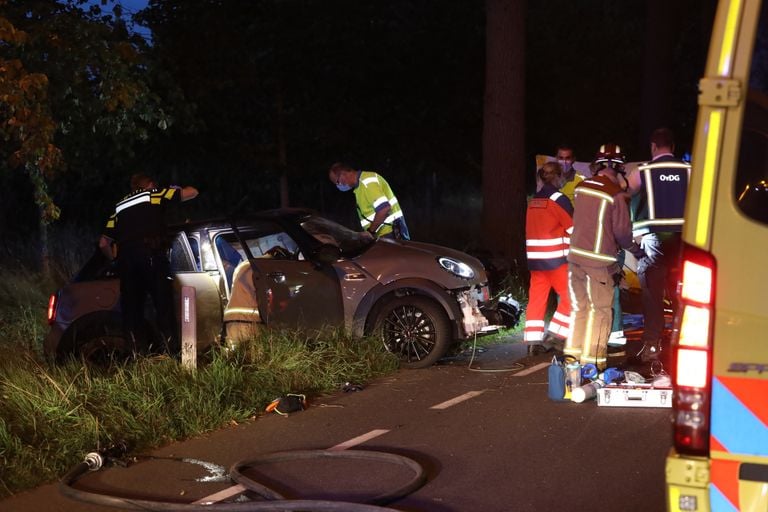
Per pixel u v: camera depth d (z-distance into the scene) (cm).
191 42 1350
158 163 1571
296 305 852
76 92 999
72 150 1137
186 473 609
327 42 1482
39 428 662
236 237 885
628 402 703
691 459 334
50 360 847
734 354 328
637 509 509
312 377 807
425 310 860
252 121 1502
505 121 1252
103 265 902
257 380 785
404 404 753
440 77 1711
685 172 796
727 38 327
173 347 860
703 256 330
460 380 820
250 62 1403
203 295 870
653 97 1655
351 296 864
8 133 941
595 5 1925
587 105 1933
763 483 328
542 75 1873
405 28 1647
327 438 673
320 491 562
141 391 729
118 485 590
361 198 975
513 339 981
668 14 1641
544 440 637
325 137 1540
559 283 867
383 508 495
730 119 326
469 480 568
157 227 860
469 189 2156
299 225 899
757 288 326
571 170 976
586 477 561
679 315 335
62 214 1761
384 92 1644
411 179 2053
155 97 1037
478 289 884
